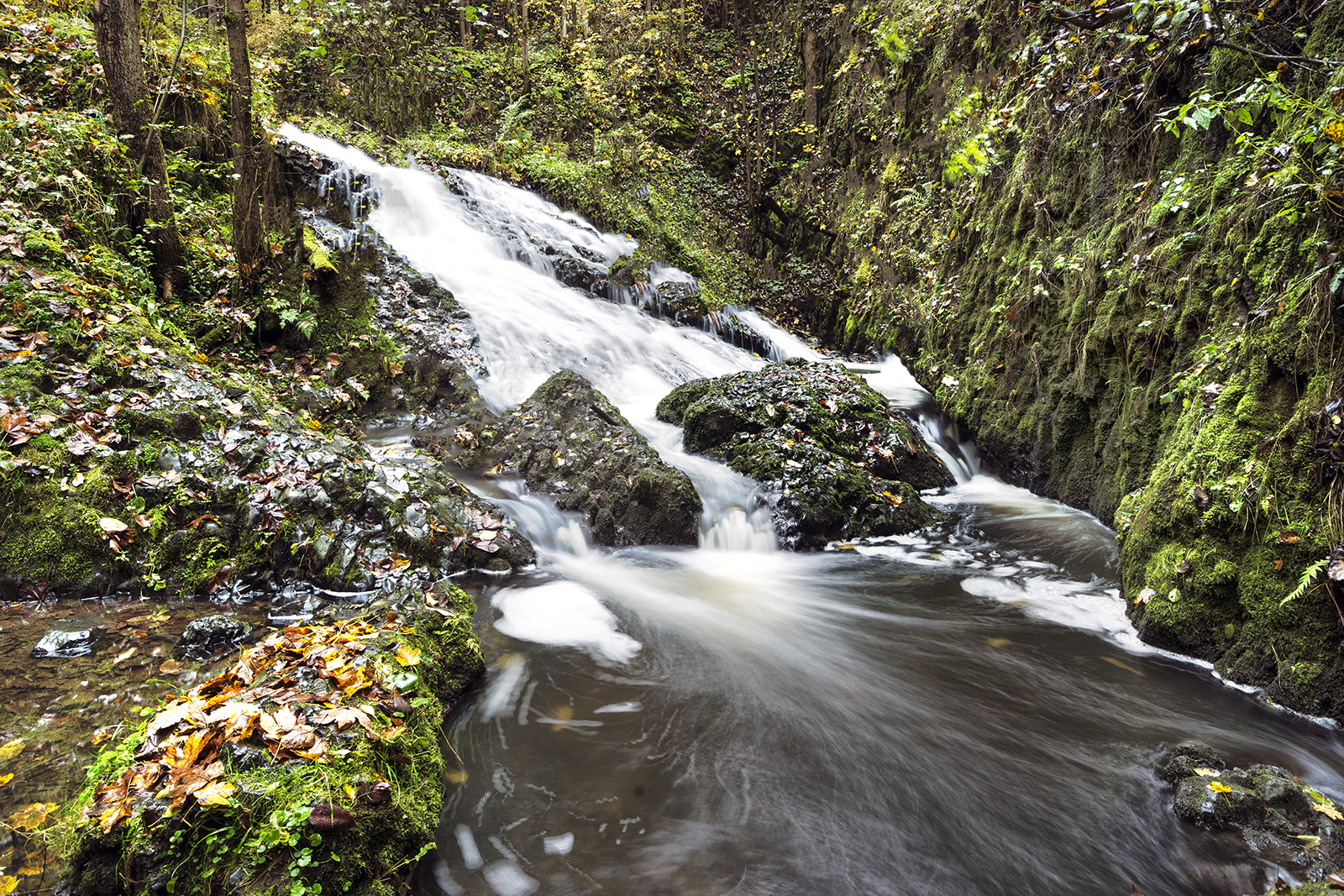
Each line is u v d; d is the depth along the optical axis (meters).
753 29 18.03
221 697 2.84
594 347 9.97
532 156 13.89
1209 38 4.52
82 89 7.91
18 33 8.10
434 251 10.39
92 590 4.23
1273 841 2.84
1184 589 4.29
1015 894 2.67
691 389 8.48
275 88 11.59
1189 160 5.60
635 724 3.64
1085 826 3.02
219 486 4.80
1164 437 5.53
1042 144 7.54
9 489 4.19
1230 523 4.10
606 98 15.81
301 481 5.01
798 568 5.98
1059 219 7.17
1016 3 8.80
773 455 7.05
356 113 12.51
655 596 5.28
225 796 2.32
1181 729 3.69
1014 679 4.20
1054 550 6.05
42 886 2.21
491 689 3.87
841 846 2.88
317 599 4.55
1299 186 3.98
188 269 7.31
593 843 2.81
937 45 11.19
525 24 15.27
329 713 2.77
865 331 12.54
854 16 14.25
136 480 4.60
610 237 13.29
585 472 6.55
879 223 12.37
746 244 15.70
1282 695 3.71
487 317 9.27
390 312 8.51
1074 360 6.72
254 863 2.22
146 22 9.67
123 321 5.64
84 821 2.30
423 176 11.47
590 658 4.30
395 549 5.02
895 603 5.25
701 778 3.25
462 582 5.18
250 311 7.55
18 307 5.03
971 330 8.61
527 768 3.24
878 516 6.70
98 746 2.82
